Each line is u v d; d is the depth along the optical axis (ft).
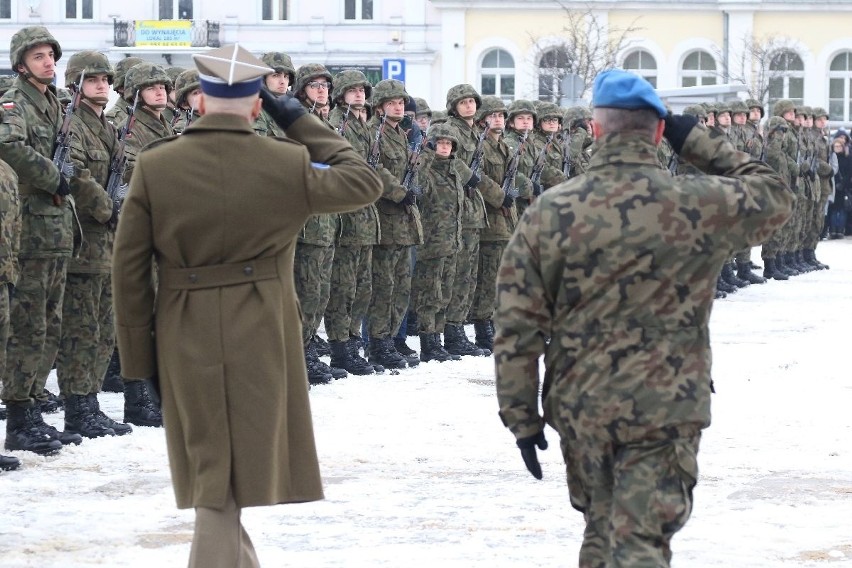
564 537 35.96
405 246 68.59
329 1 281.33
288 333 28.91
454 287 74.13
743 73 271.69
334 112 66.23
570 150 89.04
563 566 33.14
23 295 46.01
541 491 41.50
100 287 49.49
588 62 266.98
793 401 58.18
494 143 76.33
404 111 72.28
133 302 28.55
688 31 276.41
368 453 46.88
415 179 68.39
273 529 36.86
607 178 24.85
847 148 184.03
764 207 24.90
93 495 40.57
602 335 24.61
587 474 25.05
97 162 49.62
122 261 28.32
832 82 277.44
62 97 62.64
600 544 25.09
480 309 77.25
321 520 37.83
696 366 24.61
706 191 24.75
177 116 64.23
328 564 33.32
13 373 46.19
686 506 24.30
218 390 28.09
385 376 65.92
